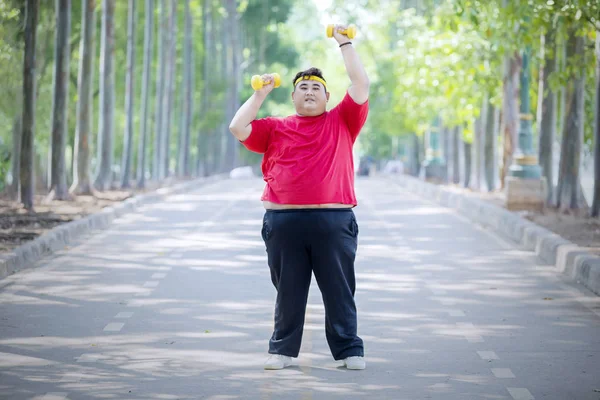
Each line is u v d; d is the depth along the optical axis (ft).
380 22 242.58
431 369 35.99
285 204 34.30
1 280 58.13
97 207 109.60
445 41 131.03
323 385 33.47
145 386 33.27
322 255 34.68
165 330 42.98
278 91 361.92
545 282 58.44
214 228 94.07
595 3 72.02
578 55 85.87
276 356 35.91
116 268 63.82
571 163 102.06
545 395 32.48
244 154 369.71
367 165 298.56
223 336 41.75
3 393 32.27
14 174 133.39
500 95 140.15
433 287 56.29
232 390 32.78
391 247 77.66
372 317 46.62
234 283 57.26
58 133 117.19
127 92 164.35
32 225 85.92
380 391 32.73
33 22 98.58
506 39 92.48
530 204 101.96
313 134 34.22
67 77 117.29
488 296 53.06
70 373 35.09
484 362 37.22
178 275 60.59
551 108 109.81
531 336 42.29
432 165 209.05
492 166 151.53
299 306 35.45
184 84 236.84
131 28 163.94
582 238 75.20
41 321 45.01
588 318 46.60
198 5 261.03
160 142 208.33
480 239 84.38
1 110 131.13
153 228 93.91
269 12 343.67
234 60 293.43
